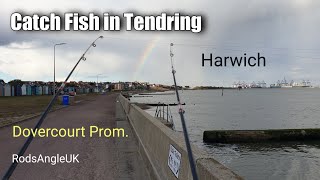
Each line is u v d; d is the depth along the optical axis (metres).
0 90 76.44
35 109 31.27
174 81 5.03
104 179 6.53
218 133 23.44
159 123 7.16
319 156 19.36
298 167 16.75
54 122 17.92
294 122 43.69
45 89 106.94
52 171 7.24
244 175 15.30
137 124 11.68
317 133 24.03
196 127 36.62
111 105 38.16
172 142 4.91
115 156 8.74
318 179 14.58
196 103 100.69
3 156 8.90
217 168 3.18
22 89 88.50
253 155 19.64
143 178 6.56
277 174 15.49
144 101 102.50
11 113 25.81
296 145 23.12
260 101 115.31
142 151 8.52
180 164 4.26
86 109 30.36
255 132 23.62
